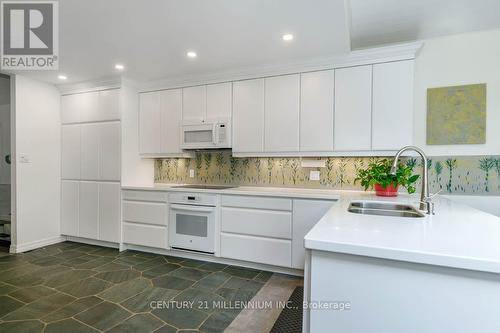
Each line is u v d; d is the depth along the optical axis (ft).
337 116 8.81
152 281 8.16
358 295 2.81
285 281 8.23
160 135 11.59
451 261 2.38
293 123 9.38
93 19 6.61
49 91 12.01
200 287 7.77
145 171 12.39
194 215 9.89
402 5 6.93
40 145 11.67
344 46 8.02
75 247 11.67
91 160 11.83
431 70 8.66
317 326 2.95
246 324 5.97
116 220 11.28
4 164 14.24
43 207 11.78
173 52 8.55
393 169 5.37
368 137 8.48
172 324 5.96
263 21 6.65
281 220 8.68
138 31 7.22
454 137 8.40
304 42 7.77
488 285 2.38
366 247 2.68
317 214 8.27
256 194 8.98
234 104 10.25
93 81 11.51
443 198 7.36
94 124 11.76
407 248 2.58
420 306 2.59
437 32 8.35
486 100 8.13
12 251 10.85
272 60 9.15
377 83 8.36
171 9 6.15
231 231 9.34
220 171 11.62
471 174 8.27
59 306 6.66
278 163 10.64
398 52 8.07
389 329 2.69
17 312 6.38
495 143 8.05
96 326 5.85
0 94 13.52
